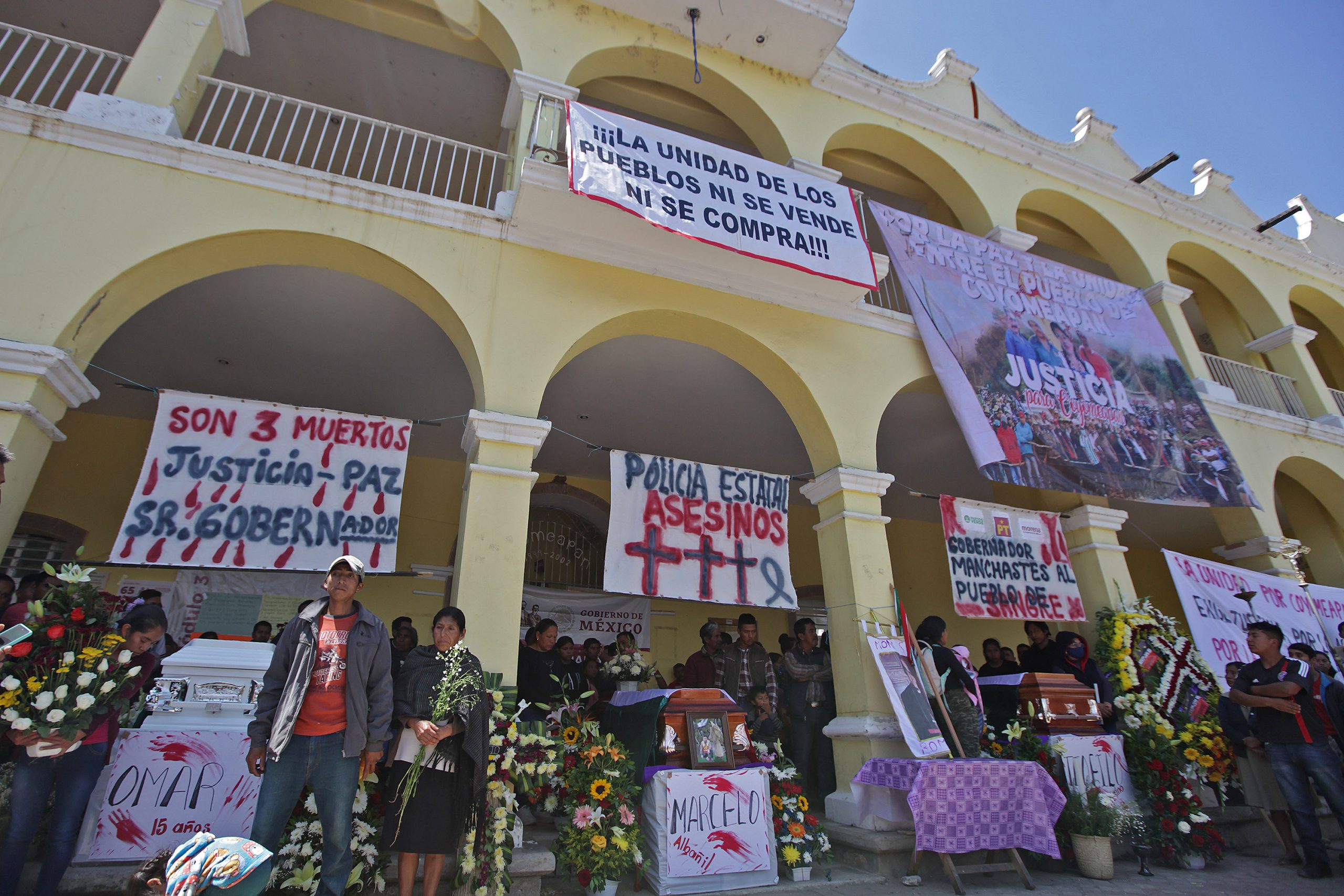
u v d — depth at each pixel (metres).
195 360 7.43
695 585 5.95
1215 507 8.23
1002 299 8.12
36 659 3.28
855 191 7.05
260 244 5.34
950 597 12.00
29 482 4.33
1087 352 8.32
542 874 4.18
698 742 4.84
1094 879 5.00
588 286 6.16
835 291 6.91
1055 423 7.65
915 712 5.70
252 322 6.82
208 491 4.86
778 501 6.55
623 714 5.39
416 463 9.23
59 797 3.26
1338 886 4.89
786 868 4.94
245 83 8.16
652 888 4.51
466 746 3.56
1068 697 5.95
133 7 7.05
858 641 6.08
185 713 3.80
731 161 6.42
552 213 5.94
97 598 3.55
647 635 9.77
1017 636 12.29
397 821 3.50
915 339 7.56
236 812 3.67
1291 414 10.27
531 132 6.52
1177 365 8.97
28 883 3.41
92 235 4.78
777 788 5.07
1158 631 7.24
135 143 5.10
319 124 8.60
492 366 5.54
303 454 5.17
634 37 7.62
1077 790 5.49
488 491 5.16
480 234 5.95
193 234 5.04
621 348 7.43
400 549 8.79
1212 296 11.82
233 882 1.56
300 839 3.68
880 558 6.46
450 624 3.83
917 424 8.96
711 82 8.03
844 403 6.85
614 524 5.84
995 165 9.46
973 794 4.82
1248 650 7.62
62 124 4.94
